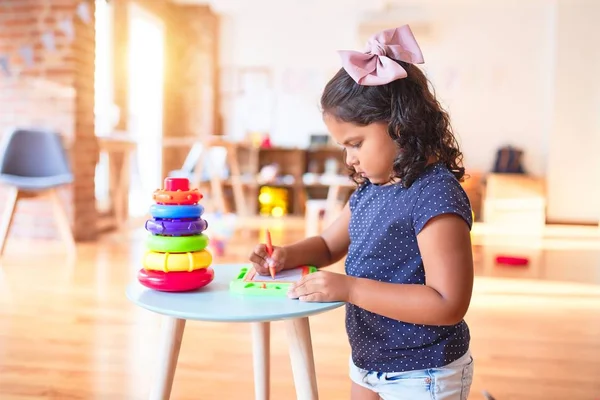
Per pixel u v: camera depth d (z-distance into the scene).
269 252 0.97
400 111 0.81
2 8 3.89
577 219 5.74
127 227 4.62
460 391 0.88
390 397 0.90
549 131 5.77
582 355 1.85
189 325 2.07
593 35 5.62
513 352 1.87
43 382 1.56
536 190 5.43
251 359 1.75
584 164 5.71
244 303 0.78
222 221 4.96
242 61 6.26
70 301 2.35
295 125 6.21
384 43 0.86
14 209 3.28
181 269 0.84
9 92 3.93
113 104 4.65
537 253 3.79
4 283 2.62
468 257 0.80
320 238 1.06
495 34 5.93
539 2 5.80
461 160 0.93
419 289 0.78
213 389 1.53
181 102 6.18
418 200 0.83
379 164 0.84
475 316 2.27
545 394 1.55
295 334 0.88
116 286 2.61
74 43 3.85
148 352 1.81
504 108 5.96
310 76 6.16
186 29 6.10
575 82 5.66
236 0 5.73
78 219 3.92
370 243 0.90
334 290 0.79
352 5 5.82
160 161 5.82
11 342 1.86
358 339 0.93
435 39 5.98
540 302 2.51
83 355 1.77
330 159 6.07
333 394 1.50
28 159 3.54
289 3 5.82
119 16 4.72
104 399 1.47
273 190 5.91
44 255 3.32
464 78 5.98
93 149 4.11
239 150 6.03
